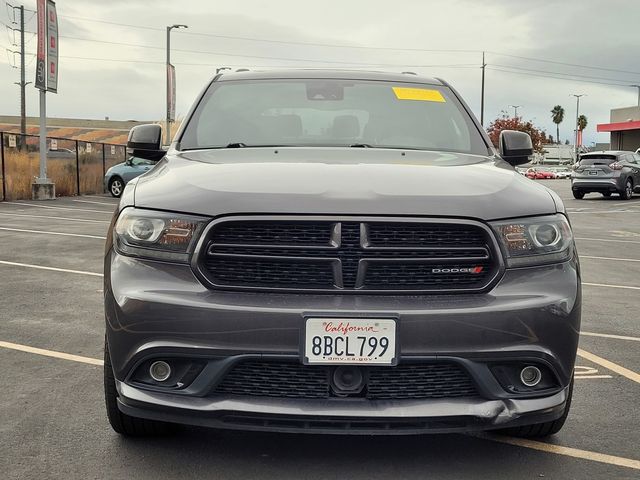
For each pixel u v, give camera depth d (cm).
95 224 1414
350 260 287
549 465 319
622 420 380
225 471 307
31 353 492
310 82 466
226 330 277
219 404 282
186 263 291
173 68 3525
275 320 276
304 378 285
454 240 294
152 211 301
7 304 652
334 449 332
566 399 321
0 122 8700
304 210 288
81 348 505
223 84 465
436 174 327
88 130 8094
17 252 995
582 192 2623
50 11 2194
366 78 475
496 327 282
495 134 7762
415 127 427
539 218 305
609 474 311
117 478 300
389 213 289
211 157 367
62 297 686
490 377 285
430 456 326
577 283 304
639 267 977
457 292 289
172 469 309
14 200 2147
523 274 297
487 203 300
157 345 282
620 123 5378
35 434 347
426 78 491
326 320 276
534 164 8494
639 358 507
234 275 289
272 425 283
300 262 286
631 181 2614
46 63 2189
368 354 277
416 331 277
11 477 299
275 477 302
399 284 288
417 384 287
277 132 413
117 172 2459
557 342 291
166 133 3500
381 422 279
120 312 290
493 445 341
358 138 411
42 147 2212
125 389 294
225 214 290
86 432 351
